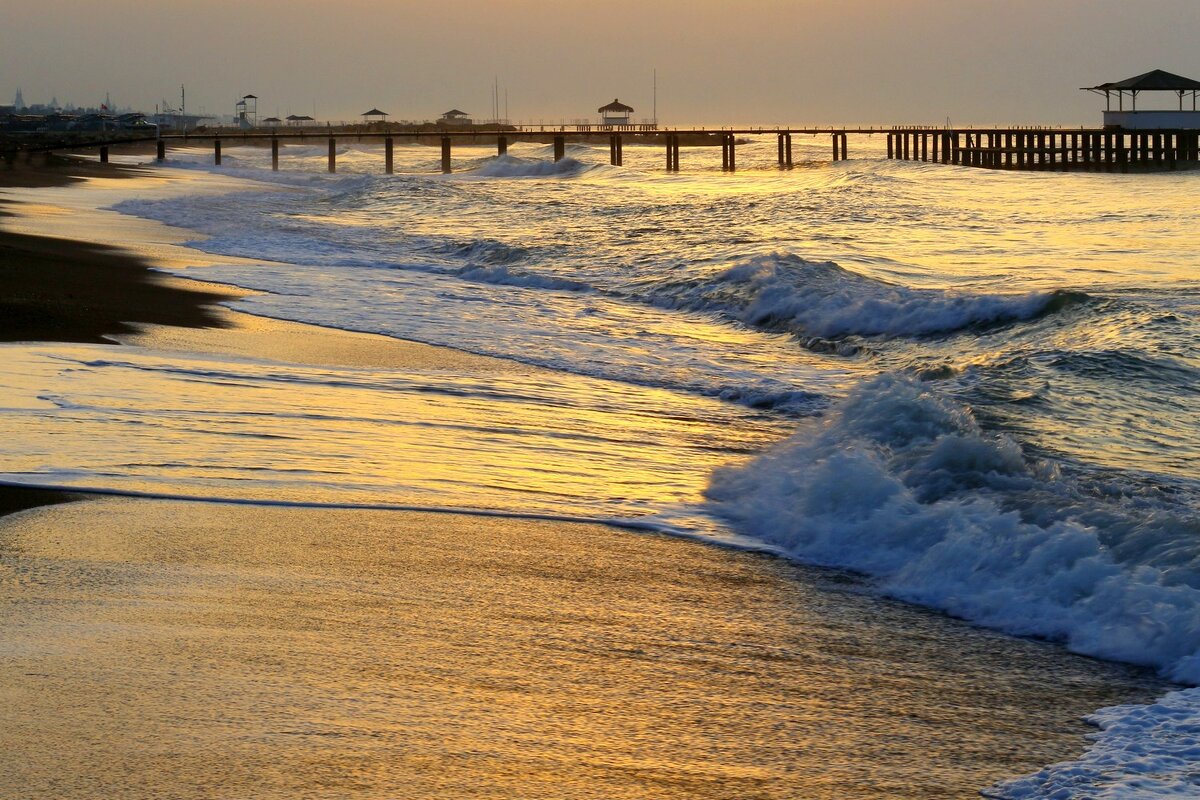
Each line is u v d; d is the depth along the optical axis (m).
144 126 188.62
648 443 13.09
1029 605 7.64
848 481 9.79
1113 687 6.56
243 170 116.31
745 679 6.58
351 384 15.41
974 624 7.58
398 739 5.52
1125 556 7.92
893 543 8.88
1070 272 27.91
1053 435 12.95
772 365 18.48
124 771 5.07
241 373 15.57
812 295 22.89
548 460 11.98
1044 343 18.34
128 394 13.61
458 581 8.08
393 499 10.06
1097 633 7.20
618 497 10.64
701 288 25.23
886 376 12.87
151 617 7.03
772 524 9.65
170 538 8.62
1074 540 8.05
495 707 5.99
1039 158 103.69
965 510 8.93
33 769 5.07
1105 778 5.27
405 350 18.61
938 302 21.14
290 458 11.20
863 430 11.54
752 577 8.48
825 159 135.75
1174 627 6.98
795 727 5.94
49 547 8.29
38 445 11.09
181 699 5.85
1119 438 12.82
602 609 7.69
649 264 29.64
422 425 13.21
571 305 24.45
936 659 6.98
